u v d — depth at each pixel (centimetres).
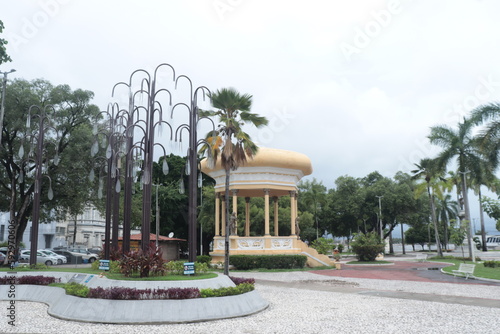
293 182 3566
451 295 1800
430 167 4644
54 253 4275
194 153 1819
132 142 2181
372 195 6975
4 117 3034
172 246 5097
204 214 5344
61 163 3244
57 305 1421
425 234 10056
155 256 1597
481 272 2817
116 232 2402
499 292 1898
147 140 1833
